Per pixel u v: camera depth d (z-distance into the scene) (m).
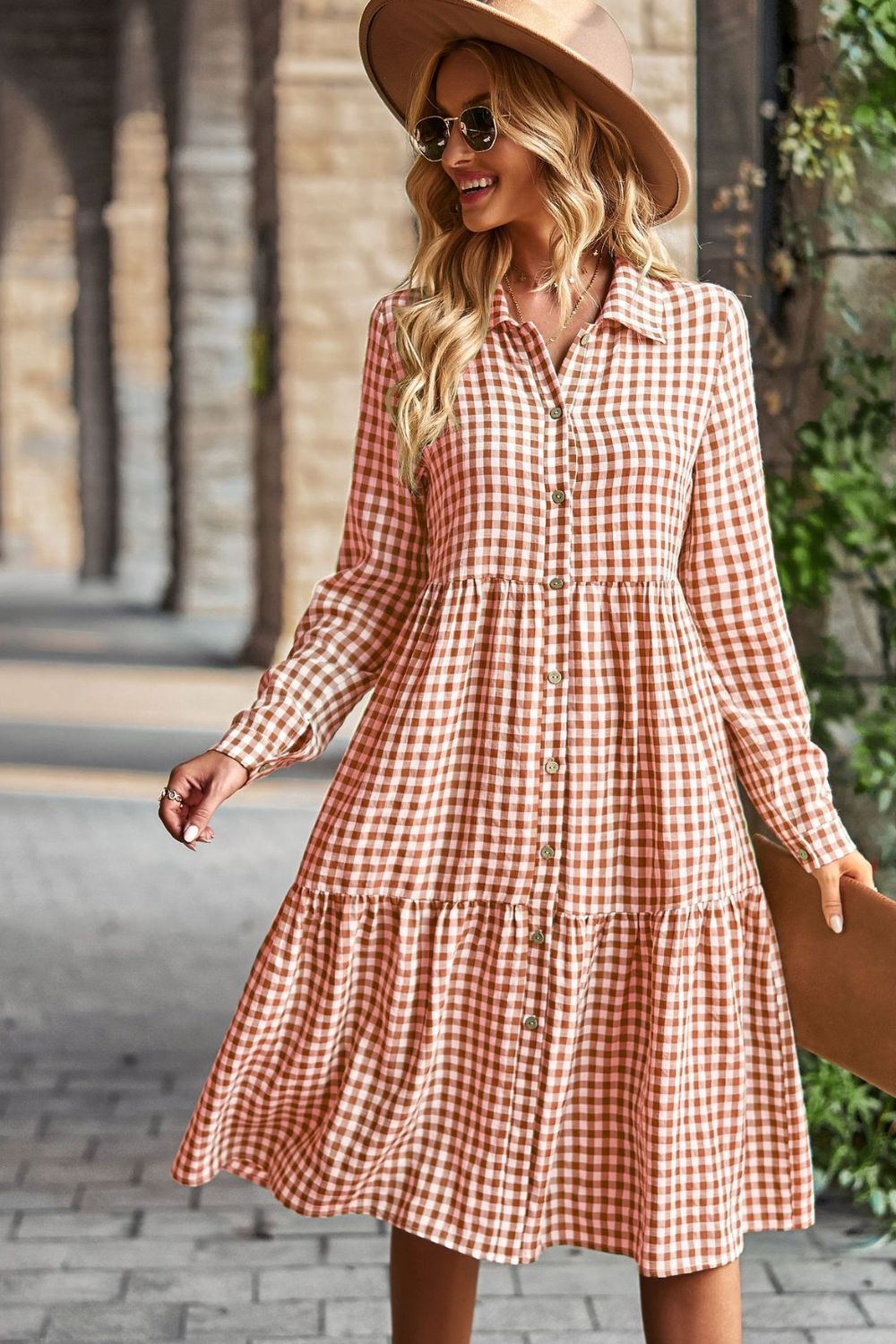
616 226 2.83
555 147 2.69
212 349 21.81
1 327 40.81
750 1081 2.87
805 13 4.64
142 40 25.39
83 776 11.41
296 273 15.61
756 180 4.77
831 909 2.79
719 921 2.75
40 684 15.86
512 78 2.70
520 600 2.72
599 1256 4.23
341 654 2.91
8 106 31.59
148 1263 4.10
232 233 21.39
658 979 2.71
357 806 2.77
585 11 2.78
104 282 30.36
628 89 2.85
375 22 2.90
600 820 2.72
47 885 8.37
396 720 2.76
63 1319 3.78
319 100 15.41
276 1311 3.85
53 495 42.09
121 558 31.06
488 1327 3.81
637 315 2.77
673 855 2.71
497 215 2.76
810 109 4.57
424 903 2.75
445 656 2.73
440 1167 2.82
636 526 2.71
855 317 4.60
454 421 2.75
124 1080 5.46
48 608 25.89
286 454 15.84
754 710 2.88
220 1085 2.83
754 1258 4.21
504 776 2.72
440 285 2.82
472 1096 2.78
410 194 2.88
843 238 4.58
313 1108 2.86
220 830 9.84
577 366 2.75
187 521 22.48
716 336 2.80
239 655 17.80
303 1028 2.82
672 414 2.75
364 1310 3.86
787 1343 3.74
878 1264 4.18
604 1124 2.80
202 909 7.84
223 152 21.11
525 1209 2.76
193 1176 2.86
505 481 2.72
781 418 4.80
